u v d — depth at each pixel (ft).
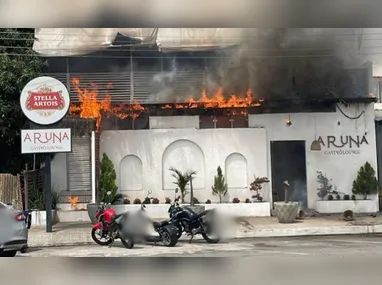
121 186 56.65
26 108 47.83
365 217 52.95
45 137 47.47
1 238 34.12
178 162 57.11
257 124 57.88
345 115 58.23
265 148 57.21
